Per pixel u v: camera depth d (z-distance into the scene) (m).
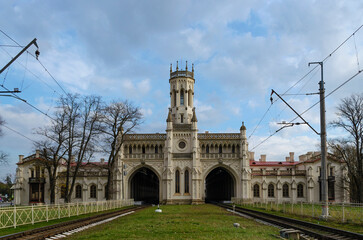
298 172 86.62
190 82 96.12
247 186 82.12
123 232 23.91
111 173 66.25
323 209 33.72
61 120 60.78
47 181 85.06
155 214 43.50
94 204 48.31
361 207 28.50
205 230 24.91
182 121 93.19
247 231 24.47
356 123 61.75
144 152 85.75
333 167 84.69
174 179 82.31
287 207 46.38
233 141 85.12
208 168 83.75
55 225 28.02
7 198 162.38
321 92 35.91
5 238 20.94
